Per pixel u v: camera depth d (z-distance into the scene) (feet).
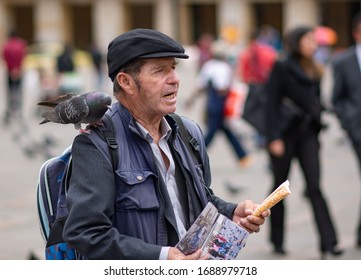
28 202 71.20
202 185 24.13
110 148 22.62
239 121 138.41
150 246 21.85
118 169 22.52
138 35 22.59
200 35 436.76
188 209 23.58
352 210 66.03
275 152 50.14
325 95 172.04
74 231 21.79
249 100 54.49
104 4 430.20
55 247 23.36
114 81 23.25
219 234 22.48
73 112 22.43
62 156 23.95
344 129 56.24
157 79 22.74
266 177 84.33
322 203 49.65
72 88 162.20
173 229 22.80
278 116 50.21
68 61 161.48
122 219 22.34
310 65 50.19
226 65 88.22
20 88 147.54
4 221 63.00
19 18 460.14
